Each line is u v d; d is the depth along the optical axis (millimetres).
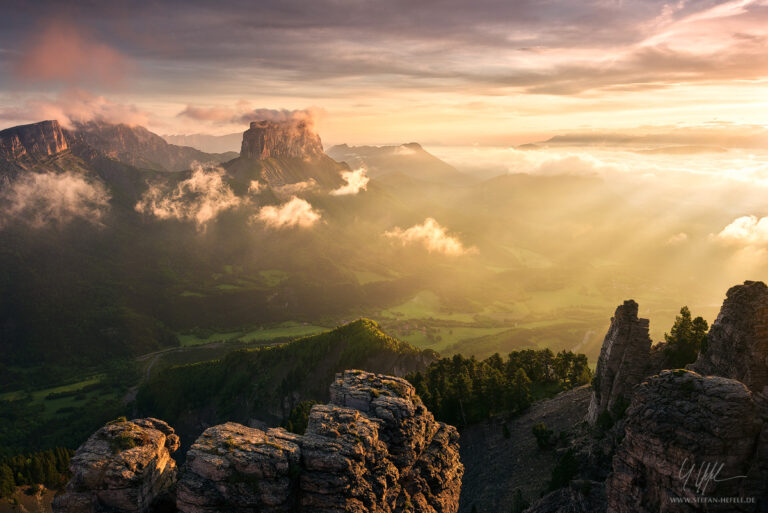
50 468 123438
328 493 45125
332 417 52312
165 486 46906
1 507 111562
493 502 96188
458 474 63375
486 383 134000
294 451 46281
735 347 68875
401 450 55500
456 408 130000
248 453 45031
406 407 56562
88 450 44781
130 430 46938
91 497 42750
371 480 49188
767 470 42594
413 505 54625
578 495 69438
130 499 43000
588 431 94125
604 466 79688
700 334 91625
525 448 108188
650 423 46781
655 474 46000
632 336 91188
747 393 44000
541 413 120250
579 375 149250
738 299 70938
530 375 153250
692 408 45594
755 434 43125
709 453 42969
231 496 43031
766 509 41750
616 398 90188
